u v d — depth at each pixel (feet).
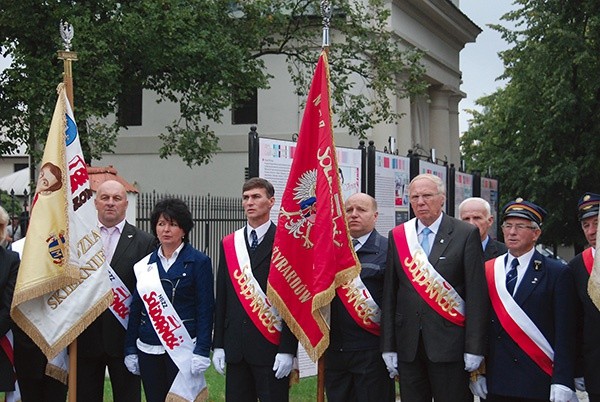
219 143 83.61
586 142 81.00
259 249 21.61
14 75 57.47
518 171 84.02
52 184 21.18
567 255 114.32
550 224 82.28
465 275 20.02
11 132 64.69
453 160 109.70
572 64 79.71
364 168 36.47
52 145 21.45
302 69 82.28
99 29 56.24
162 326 21.15
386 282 20.93
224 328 21.77
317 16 70.90
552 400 18.98
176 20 57.62
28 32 58.08
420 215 20.57
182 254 21.54
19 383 22.44
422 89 73.92
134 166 86.22
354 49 73.51
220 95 60.08
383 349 20.68
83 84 55.62
